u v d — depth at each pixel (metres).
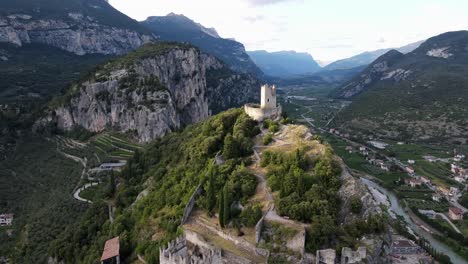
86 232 115.06
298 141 108.50
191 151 125.56
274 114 136.12
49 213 134.38
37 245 120.00
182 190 104.00
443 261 129.75
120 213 117.25
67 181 158.88
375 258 75.56
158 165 140.50
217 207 89.50
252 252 73.88
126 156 180.00
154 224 98.38
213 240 79.31
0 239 127.62
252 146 115.25
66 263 108.19
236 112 141.75
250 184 92.12
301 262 70.19
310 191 82.44
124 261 93.31
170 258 71.94
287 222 77.50
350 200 83.69
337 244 75.00
